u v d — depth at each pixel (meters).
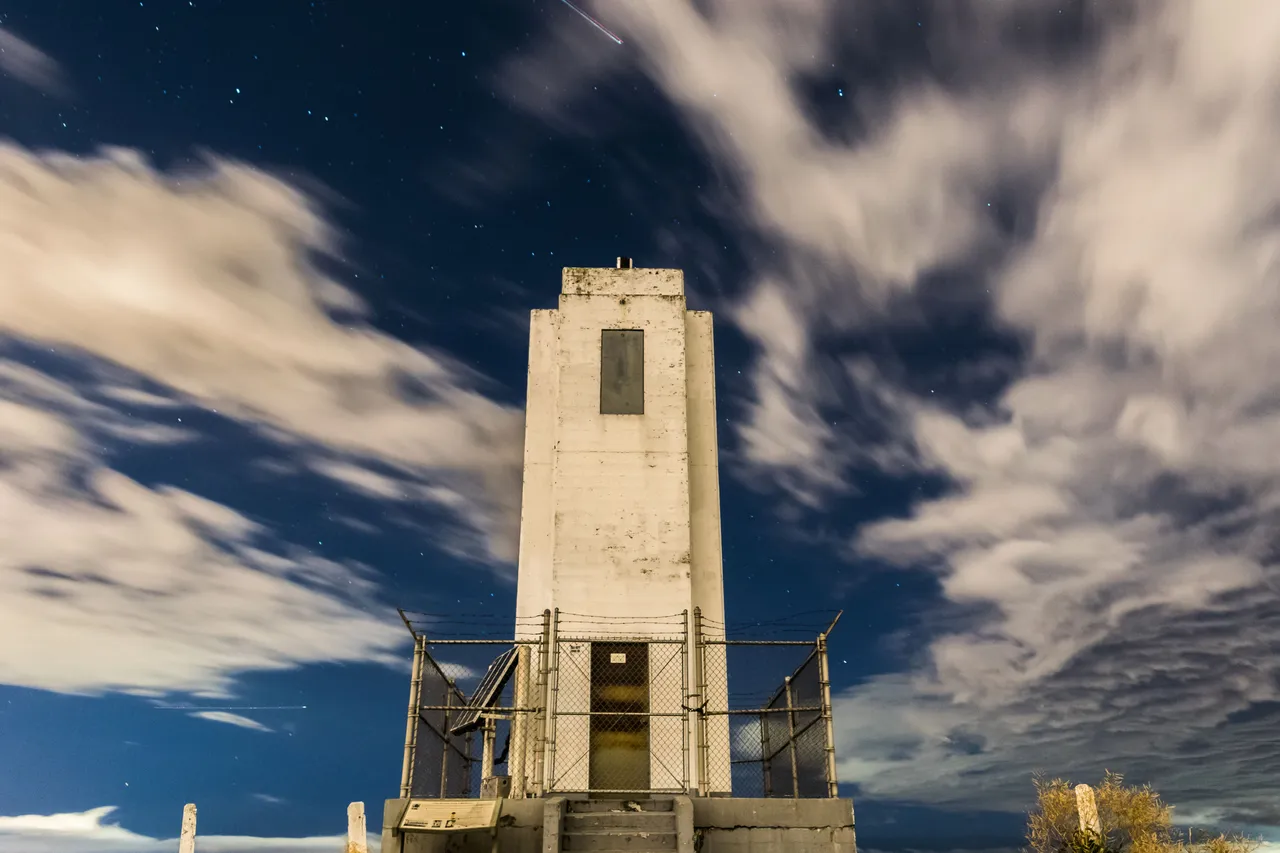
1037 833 20.25
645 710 16.52
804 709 13.49
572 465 18.33
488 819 12.10
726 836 12.55
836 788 12.92
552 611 15.47
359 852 14.29
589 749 16.17
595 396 18.89
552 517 18.36
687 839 11.79
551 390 19.78
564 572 17.53
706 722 14.34
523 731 15.38
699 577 18.25
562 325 19.47
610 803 12.85
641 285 19.89
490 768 16.19
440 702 15.32
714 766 15.89
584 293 19.75
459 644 14.14
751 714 14.20
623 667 16.88
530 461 19.16
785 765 15.96
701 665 15.83
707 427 19.48
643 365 19.19
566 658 16.88
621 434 18.59
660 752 16.16
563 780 15.88
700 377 19.89
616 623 17.19
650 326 19.50
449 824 11.97
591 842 11.93
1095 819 16.80
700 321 20.36
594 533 17.84
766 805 12.71
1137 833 19.59
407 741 13.01
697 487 19.00
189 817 18.03
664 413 18.80
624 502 18.08
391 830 12.11
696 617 15.86
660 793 14.38
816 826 12.61
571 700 16.55
